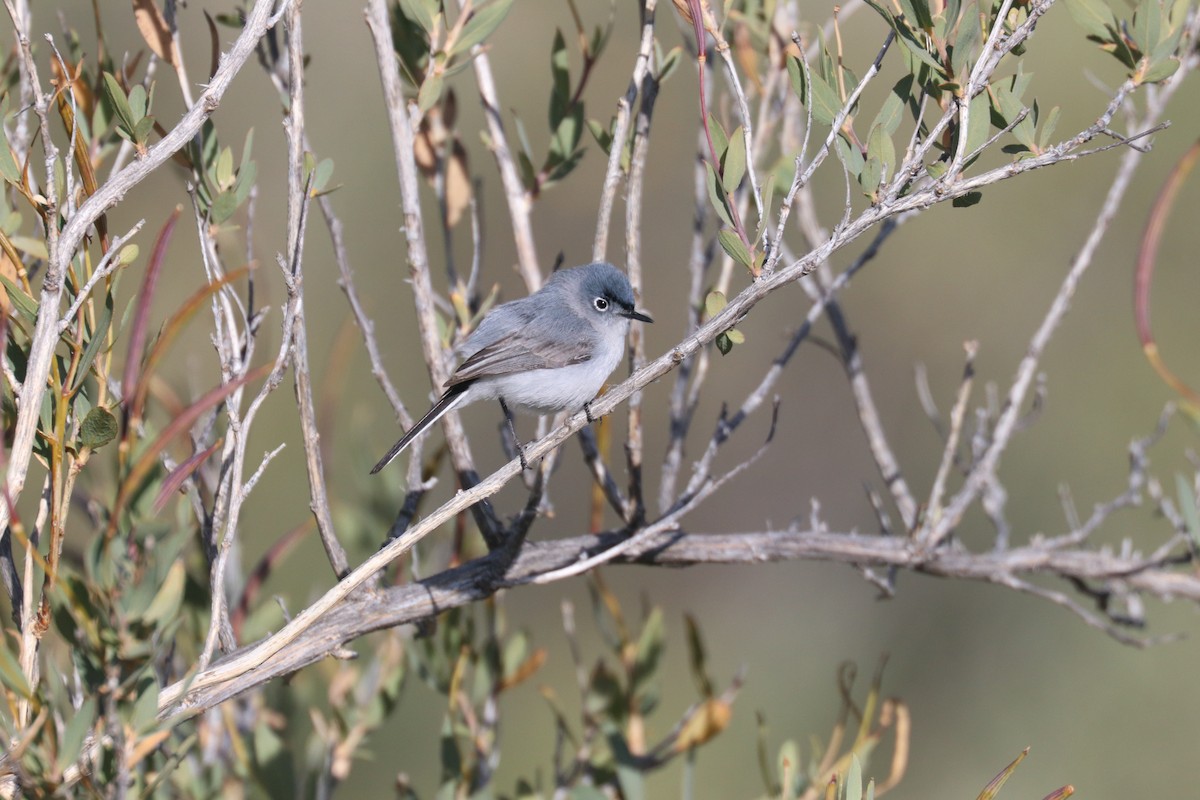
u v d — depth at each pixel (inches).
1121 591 354.6
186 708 250.8
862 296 789.9
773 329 822.5
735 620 806.5
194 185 287.3
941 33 245.8
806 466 814.5
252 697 355.3
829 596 801.6
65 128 241.0
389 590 290.0
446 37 313.0
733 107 367.6
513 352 364.8
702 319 340.2
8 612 289.7
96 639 240.2
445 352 351.6
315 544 605.9
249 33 237.8
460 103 751.1
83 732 216.1
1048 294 740.7
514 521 289.0
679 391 338.0
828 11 631.8
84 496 320.8
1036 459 721.0
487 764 337.4
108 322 230.2
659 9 709.9
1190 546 334.6
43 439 238.5
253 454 625.0
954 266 766.5
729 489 811.4
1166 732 658.8
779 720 740.7
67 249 219.1
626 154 335.9
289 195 260.1
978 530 723.4
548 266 774.5
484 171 751.7
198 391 357.1
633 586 810.8
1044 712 697.6
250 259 291.4
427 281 320.5
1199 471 345.4
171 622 255.3
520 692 711.7
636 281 324.2
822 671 769.6
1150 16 264.1
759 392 323.0
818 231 358.9
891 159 249.3
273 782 333.1
